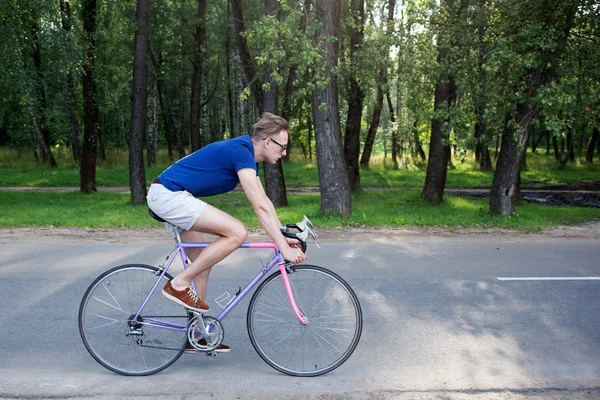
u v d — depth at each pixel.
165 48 29.86
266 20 11.70
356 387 3.65
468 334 4.75
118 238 9.45
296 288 3.88
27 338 4.52
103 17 20.94
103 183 25.70
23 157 35.66
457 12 14.66
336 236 9.87
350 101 20.09
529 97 11.99
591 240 9.65
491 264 7.43
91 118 20.94
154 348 3.85
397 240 9.40
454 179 27.73
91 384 3.62
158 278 3.83
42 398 3.41
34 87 18.12
